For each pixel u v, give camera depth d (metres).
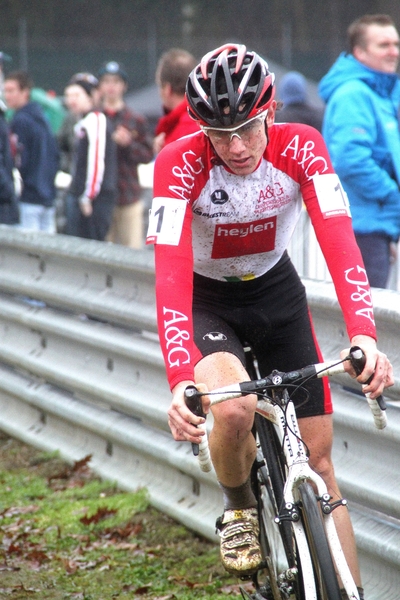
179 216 7.66
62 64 66.31
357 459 9.33
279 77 48.47
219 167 7.79
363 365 6.73
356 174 13.96
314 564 6.76
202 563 10.43
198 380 7.77
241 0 88.38
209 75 7.34
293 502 6.83
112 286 12.88
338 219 7.63
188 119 15.10
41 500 12.51
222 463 7.85
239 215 7.95
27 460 14.19
